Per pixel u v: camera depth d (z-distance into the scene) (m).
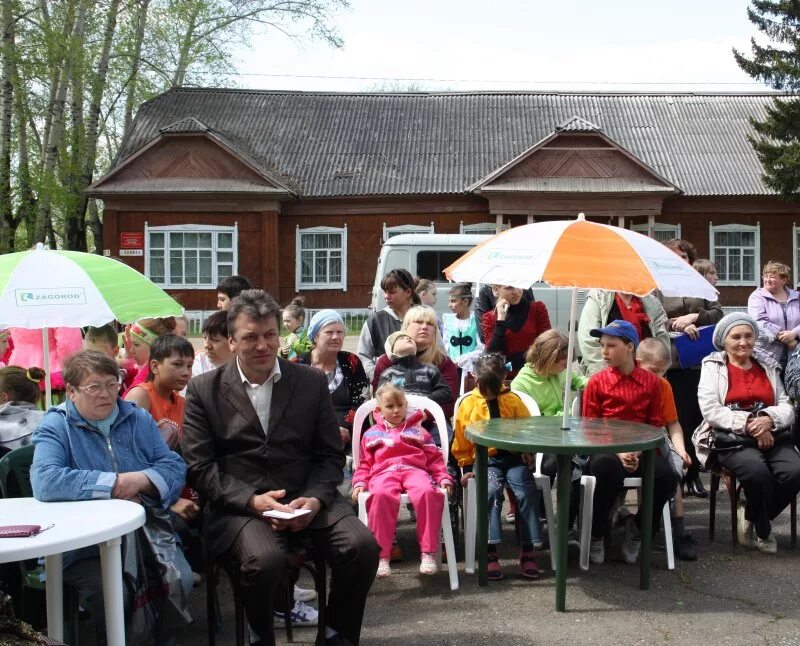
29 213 25.53
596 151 26.53
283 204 27.58
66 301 4.70
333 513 4.06
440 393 6.05
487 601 4.79
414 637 4.29
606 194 26.22
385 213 27.33
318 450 4.30
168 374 4.98
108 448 3.99
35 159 27.36
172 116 29.64
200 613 4.78
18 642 2.90
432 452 5.30
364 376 6.34
